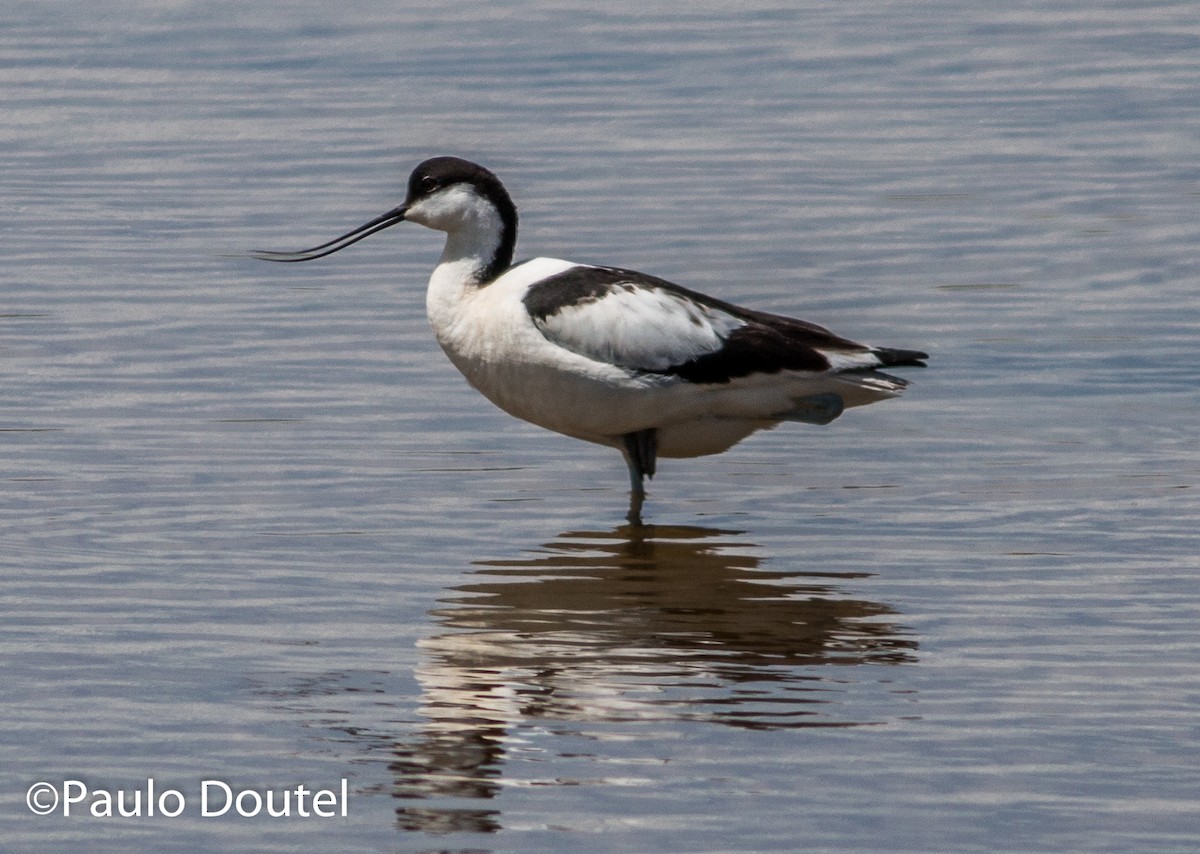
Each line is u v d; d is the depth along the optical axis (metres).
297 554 12.74
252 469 14.60
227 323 18.62
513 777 9.25
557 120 26.92
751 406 13.34
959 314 18.91
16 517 13.43
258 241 21.66
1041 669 10.62
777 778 9.19
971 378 17.00
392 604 11.77
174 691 10.33
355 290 19.84
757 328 13.24
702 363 13.12
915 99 27.94
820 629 11.30
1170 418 15.78
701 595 11.95
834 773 9.24
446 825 8.77
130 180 24.33
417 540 13.08
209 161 25.19
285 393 16.53
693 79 29.20
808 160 24.78
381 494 14.09
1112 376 16.92
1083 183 23.64
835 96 28.16
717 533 13.32
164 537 13.05
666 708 10.05
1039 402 16.30
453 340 13.70
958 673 10.56
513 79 29.34
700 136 26.03
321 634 11.22
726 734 9.70
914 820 8.74
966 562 12.56
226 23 33.34
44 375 16.97
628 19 33.16
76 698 10.23
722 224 22.02
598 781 9.18
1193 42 30.92
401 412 16.08
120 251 21.23
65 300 19.36
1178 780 9.16
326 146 25.78
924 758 9.41
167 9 34.47
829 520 13.57
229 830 8.78
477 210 13.68
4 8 34.78
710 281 20.02
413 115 27.30
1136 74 29.03
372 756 9.50
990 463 14.81
